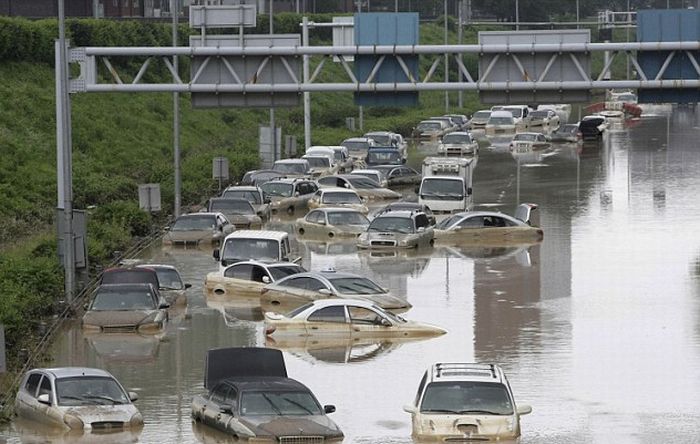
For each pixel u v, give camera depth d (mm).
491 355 76562
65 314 88625
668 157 193000
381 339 81812
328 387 69188
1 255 101250
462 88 98000
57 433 60062
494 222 122312
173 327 86062
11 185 134500
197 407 61781
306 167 163000
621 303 92250
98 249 108250
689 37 96875
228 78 99875
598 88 97812
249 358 62625
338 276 91875
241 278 96875
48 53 193000
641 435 59750
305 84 98938
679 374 71688
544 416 63062
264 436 56031
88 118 179375
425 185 141000
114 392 62062
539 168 182250
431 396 57781
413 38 98250
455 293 96750
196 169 160875
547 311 89562
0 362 65250
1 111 162500
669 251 114438
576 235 124312
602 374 71688
